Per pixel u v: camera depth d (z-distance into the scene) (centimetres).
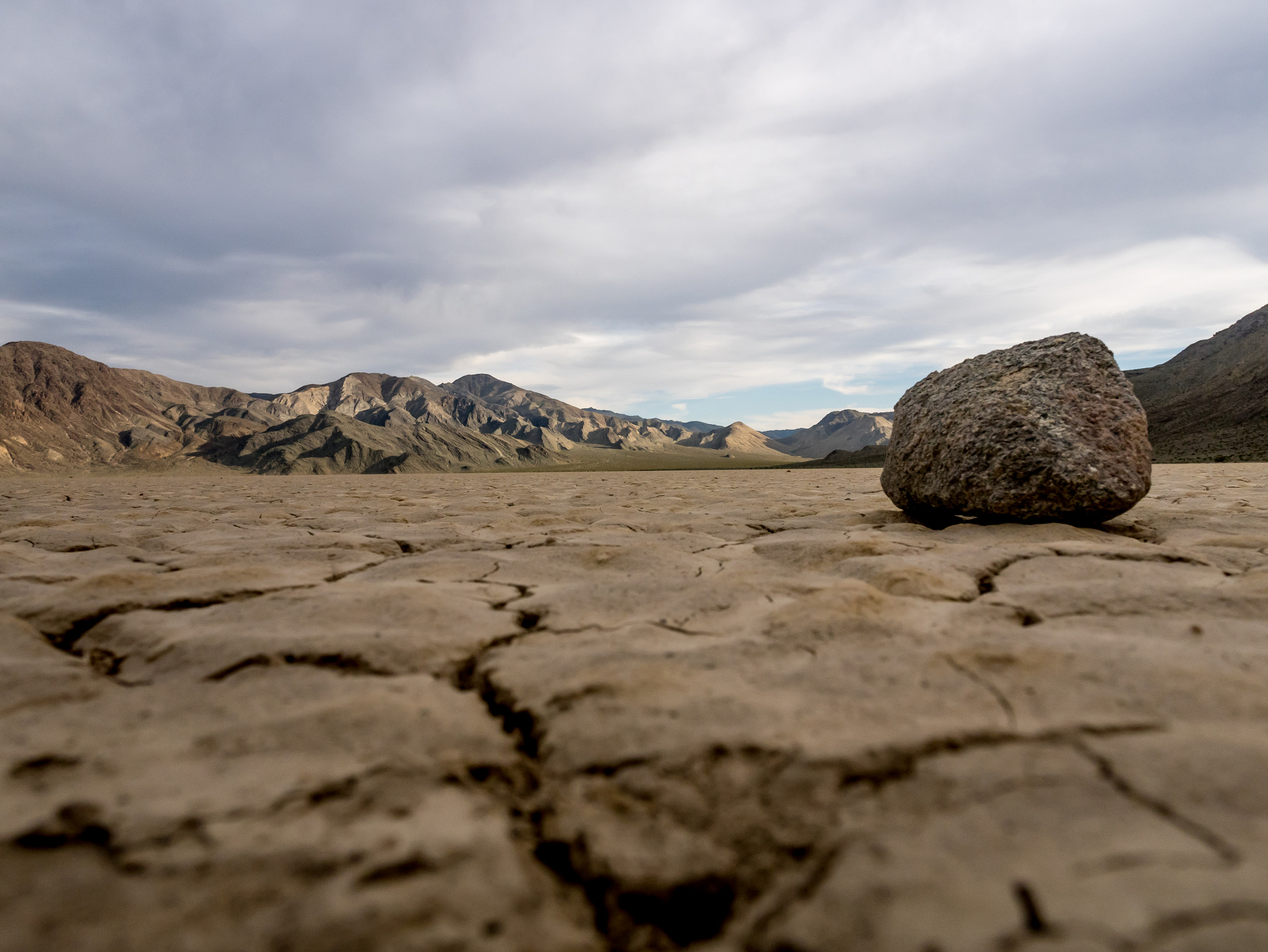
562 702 214
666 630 296
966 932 113
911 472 675
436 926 118
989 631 274
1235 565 391
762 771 166
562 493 1403
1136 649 233
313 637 276
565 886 136
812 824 145
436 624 297
